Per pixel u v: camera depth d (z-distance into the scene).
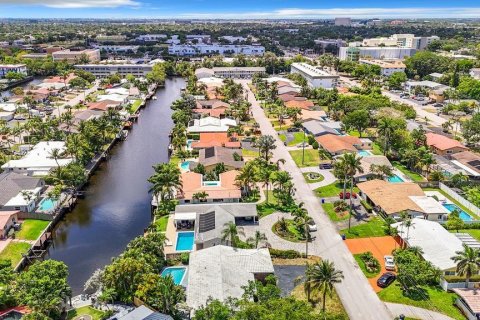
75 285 93.12
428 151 158.00
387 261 96.12
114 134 194.62
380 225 114.50
